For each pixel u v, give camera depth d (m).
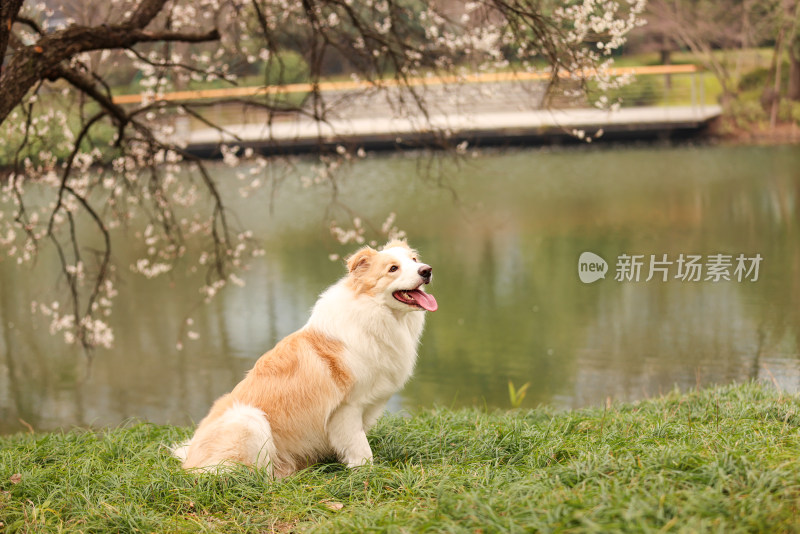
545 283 16.69
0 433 10.50
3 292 18.56
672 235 19.59
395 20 9.70
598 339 12.70
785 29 33.50
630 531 3.08
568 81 8.75
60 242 23.05
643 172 28.52
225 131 9.20
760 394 6.62
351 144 11.32
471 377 11.50
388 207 25.73
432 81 13.41
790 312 12.93
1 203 18.83
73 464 5.11
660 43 35.78
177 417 10.93
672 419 5.75
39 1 10.67
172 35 7.23
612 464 3.94
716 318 13.09
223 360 13.40
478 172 29.91
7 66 6.12
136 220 25.14
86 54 10.97
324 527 3.69
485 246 20.34
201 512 4.19
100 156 11.37
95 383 12.62
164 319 15.95
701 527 3.04
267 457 4.72
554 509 3.37
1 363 13.84
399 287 4.72
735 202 22.75
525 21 7.93
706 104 34.72
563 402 10.14
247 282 18.28
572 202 24.80
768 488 3.40
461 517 3.50
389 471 4.51
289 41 11.08
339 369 4.79
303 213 25.47
